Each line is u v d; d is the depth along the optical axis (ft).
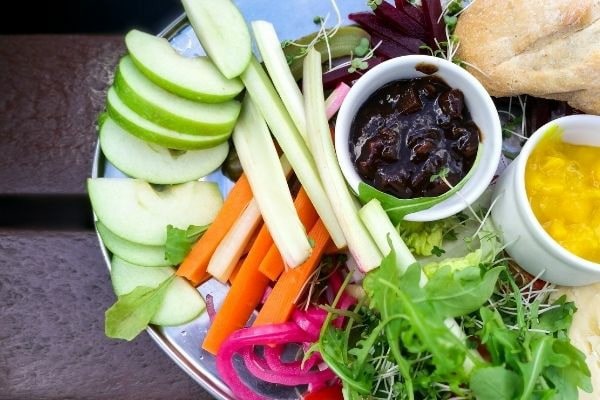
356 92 1.30
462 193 1.29
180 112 1.34
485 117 1.29
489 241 1.33
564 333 1.30
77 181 1.49
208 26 1.36
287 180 1.41
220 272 1.36
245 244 1.38
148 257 1.38
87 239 1.48
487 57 1.33
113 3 1.67
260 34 1.38
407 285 1.17
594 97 1.31
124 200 1.38
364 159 1.29
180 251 1.36
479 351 1.27
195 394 1.44
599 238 1.25
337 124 1.30
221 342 1.35
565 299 1.33
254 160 1.37
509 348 1.14
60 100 1.51
